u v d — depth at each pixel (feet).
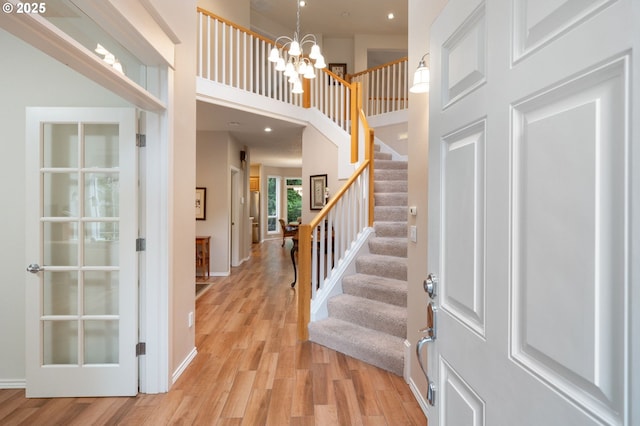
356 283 10.98
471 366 2.61
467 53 2.69
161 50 7.09
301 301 10.46
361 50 27.48
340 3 23.68
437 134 3.29
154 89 7.50
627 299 1.38
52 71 7.70
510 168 2.12
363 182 12.64
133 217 7.38
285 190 43.29
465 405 2.71
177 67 8.29
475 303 2.57
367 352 8.89
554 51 1.76
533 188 1.92
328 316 10.96
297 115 19.38
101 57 6.03
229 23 15.98
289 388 7.73
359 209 12.69
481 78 2.48
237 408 6.97
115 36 6.22
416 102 7.54
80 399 7.26
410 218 7.85
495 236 2.27
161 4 7.21
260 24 24.81
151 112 7.52
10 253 7.74
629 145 1.38
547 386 1.79
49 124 7.48
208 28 15.29
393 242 11.93
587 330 1.55
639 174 1.34
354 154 17.17
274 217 43.32
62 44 4.57
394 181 15.30
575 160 1.63
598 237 1.51
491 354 2.32
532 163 1.93
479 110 2.49
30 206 7.28
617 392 1.41
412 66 7.89
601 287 1.49
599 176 1.50
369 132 12.76
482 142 2.49
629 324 1.37
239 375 8.32
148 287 7.48
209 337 10.84
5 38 7.74
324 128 19.12
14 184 7.75
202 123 19.33
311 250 10.98
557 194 1.74
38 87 7.71
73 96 7.69
